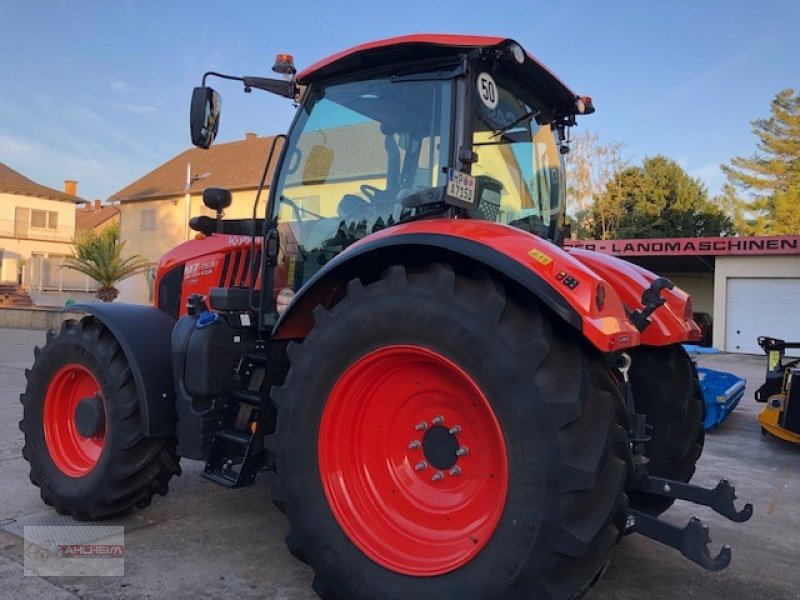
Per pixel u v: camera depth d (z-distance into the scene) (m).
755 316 18.44
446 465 2.63
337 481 2.68
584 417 2.29
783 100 39.75
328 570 2.62
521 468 2.24
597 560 2.27
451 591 2.36
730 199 40.59
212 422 3.34
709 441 6.66
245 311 3.55
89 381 3.85
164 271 4.27
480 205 3.09
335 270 2.80
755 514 4.27
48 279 29.20
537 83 3.50
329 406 2.68
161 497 4.20
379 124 3.23
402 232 2.65
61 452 3.86
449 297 2.43
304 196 3.50
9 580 2.97
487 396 2.32
